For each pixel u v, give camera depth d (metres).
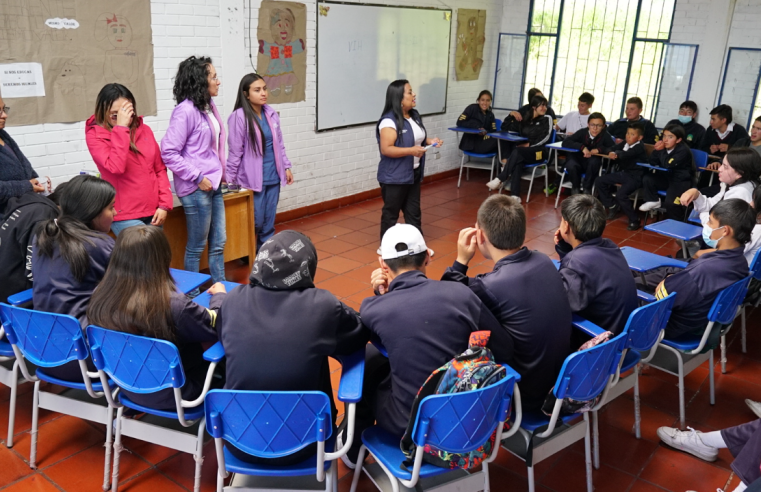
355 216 6.08
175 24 4.48
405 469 1.78
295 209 5.92
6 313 2.11
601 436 2.74
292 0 5.26
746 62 6.70
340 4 5.74
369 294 4.15
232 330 1.78
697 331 2.71
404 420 1.84
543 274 2.08
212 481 2.36
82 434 2.62
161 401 2.00
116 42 4.16
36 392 2.33
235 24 4.88
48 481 2.32
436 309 1.83
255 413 1.67
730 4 6.62
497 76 8.42
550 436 2.11
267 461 1.82
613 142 6.67
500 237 2.12
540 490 2.38
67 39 3.91
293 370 1.75
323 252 4.97
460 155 8.21
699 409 2.98
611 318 2.34
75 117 4.06
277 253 1.82
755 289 3.31
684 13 6.94
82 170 4.19
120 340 1.89
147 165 3.44
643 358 2.59
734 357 3.53
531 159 6.84
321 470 1.75
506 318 2.03
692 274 2.57
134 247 1.92
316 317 1.79
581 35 7.68
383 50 6.39
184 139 3.58
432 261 4.89
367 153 6.61
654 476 2.49
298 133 5.71
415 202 4.84
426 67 7.09
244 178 4.21
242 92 4.04
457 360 1.72
